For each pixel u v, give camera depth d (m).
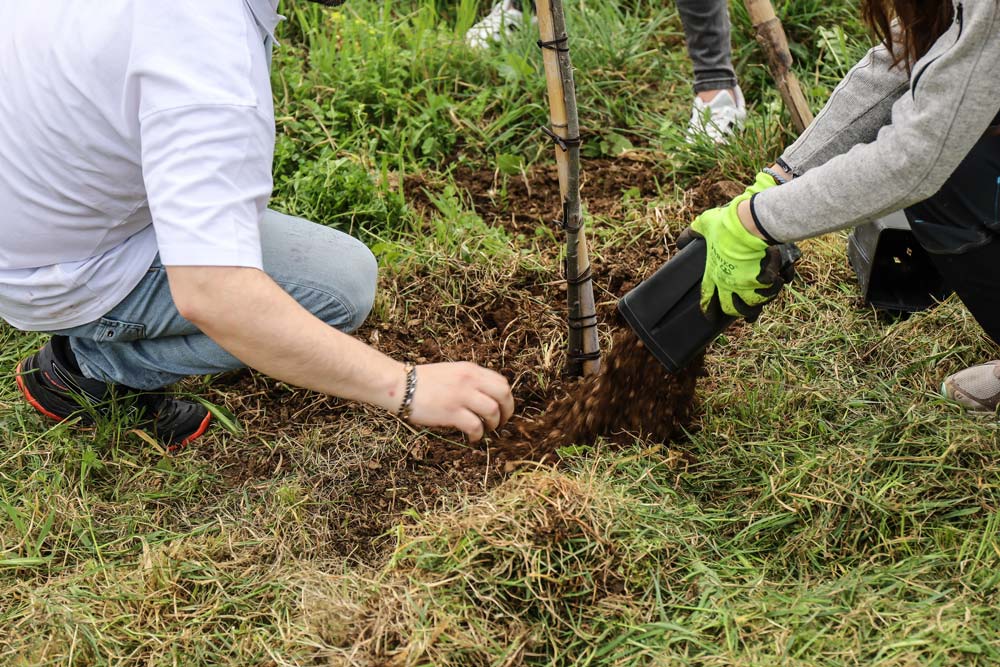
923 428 2.26
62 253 1.99
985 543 1.93
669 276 2.02
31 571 2.07
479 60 3.76
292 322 1.67
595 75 3.72
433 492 2.27
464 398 1.78
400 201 3.13
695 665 1.78
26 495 2.22
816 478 2.13
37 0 1.81
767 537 2.07
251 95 1.64
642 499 2.14
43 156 1.84
